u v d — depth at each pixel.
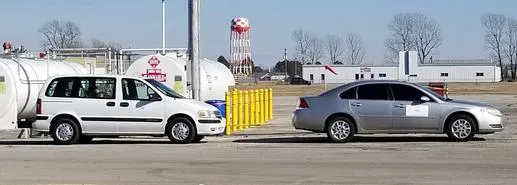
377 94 17.44
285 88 80.19
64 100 18.28
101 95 18.27
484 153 14.52
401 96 17.33
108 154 15.36
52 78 18.55
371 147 16.14
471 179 11.00
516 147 15.70
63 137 18.23
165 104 18.12
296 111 17.94
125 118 18.09
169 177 11.66
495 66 108.12
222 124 18.59
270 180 11.20
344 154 14.77
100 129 18.16
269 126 24.58
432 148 15.66
